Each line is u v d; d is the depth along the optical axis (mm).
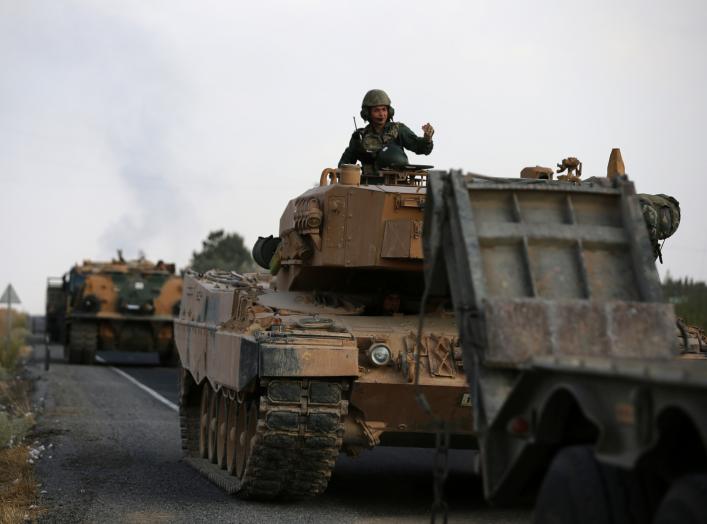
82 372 34688
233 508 11812
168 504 11984
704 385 4535
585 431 6234
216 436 15305
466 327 7074
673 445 5258
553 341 6586
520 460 6379
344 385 11625
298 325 12000
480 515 11656
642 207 12383
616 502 5598
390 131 14961
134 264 39875
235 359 12664
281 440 11445
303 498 12594
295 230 13820
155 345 38969
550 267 7137
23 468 14039
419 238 12742
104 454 16109
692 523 4855
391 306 13367
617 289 7117
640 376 5004
